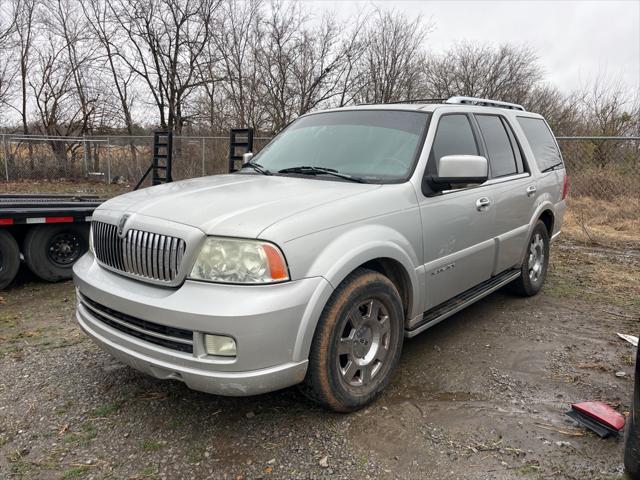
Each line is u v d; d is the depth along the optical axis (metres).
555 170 5.39
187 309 2.38
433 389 3.25
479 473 2.43
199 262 2.47
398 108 3.87
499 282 4.43
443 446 2.64
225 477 2.42
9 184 16.81
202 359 2.38
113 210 2.99
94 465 2.51
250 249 2.42
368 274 2.87
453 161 3.22
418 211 3.23
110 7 20.03
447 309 3.69
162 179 10.80
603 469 2.45
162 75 20.86
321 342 2.62
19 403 3.10
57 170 18.16
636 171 10.60
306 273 2.53
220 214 2.59
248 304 2.35
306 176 3.48
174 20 19.83
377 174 3.36
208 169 14.64
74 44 20.36
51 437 2.75
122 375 3.46
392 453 2.59
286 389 3.25
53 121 20.86
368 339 2.99
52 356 3.78
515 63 26.19
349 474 2.44
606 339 4.11
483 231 3.93
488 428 2.80
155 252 2.59
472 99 4.52
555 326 4.41
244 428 2.82
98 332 2.85
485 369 3.54
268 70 18.69
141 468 2.49
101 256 3.01
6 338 4.16
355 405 2.90
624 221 9.58
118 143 17.88
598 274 6.22
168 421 2.89
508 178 4.39
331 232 2.68
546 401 3.11
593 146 10.96
